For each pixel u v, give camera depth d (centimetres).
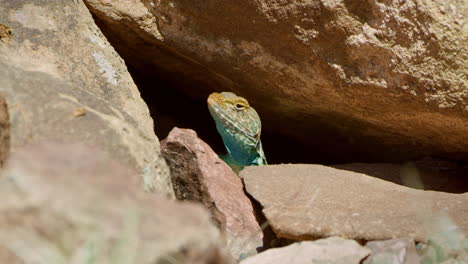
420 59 1062
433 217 930
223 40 1214
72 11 1100
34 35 1024
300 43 1138
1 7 1036
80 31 1084
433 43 1048
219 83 1348
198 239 518
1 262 489
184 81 1395
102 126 809
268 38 1170
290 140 1447
